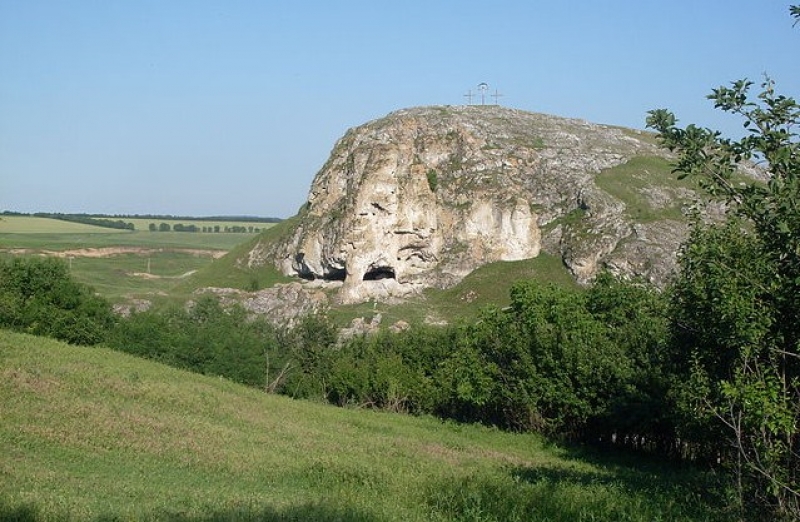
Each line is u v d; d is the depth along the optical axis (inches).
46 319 2103.8
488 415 1795.0
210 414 1264.8
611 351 1432.1
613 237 3991.1
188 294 4124.0
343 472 847.1
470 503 637.3
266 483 796.6
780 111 469.1
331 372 2252.7
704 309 577.9
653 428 1357.0
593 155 4712.1
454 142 4790.8
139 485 706.2
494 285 4126.5
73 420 980.6
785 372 526.3
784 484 502.9
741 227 603.8
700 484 887.1
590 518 592.7
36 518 537.0
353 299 4227.4
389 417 1732.3
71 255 5698.8
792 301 495.5
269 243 4840.1
